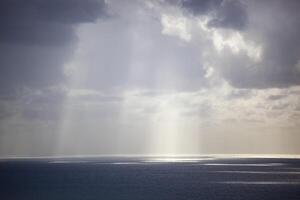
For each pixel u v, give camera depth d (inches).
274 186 6397.6
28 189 6028.5
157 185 6515.8
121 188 6087.6
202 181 7293.3
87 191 5738.2
